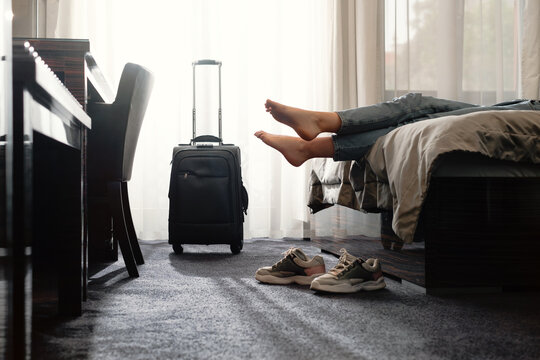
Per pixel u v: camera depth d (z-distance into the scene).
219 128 3.27
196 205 2.75
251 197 3.52
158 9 3.39
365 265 1.76
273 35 3.51
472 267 1.65
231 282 1.94
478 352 1.07
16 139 0.80
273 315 1.41
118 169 2.08
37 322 1.34
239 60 3.47
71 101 1.16
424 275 1.64
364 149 1.96
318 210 2.81
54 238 2.18
